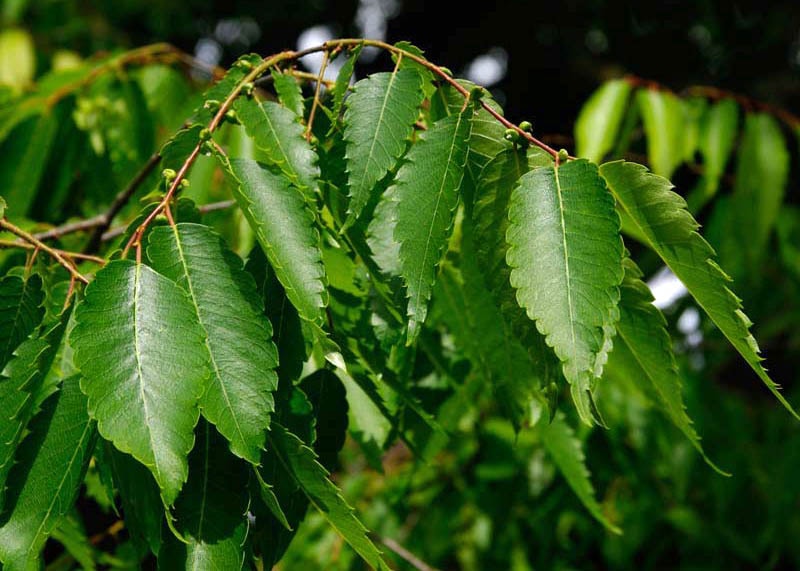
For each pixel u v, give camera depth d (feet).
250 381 2.45
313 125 2.76
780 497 5.93
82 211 4.10
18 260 3.12
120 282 2.44
